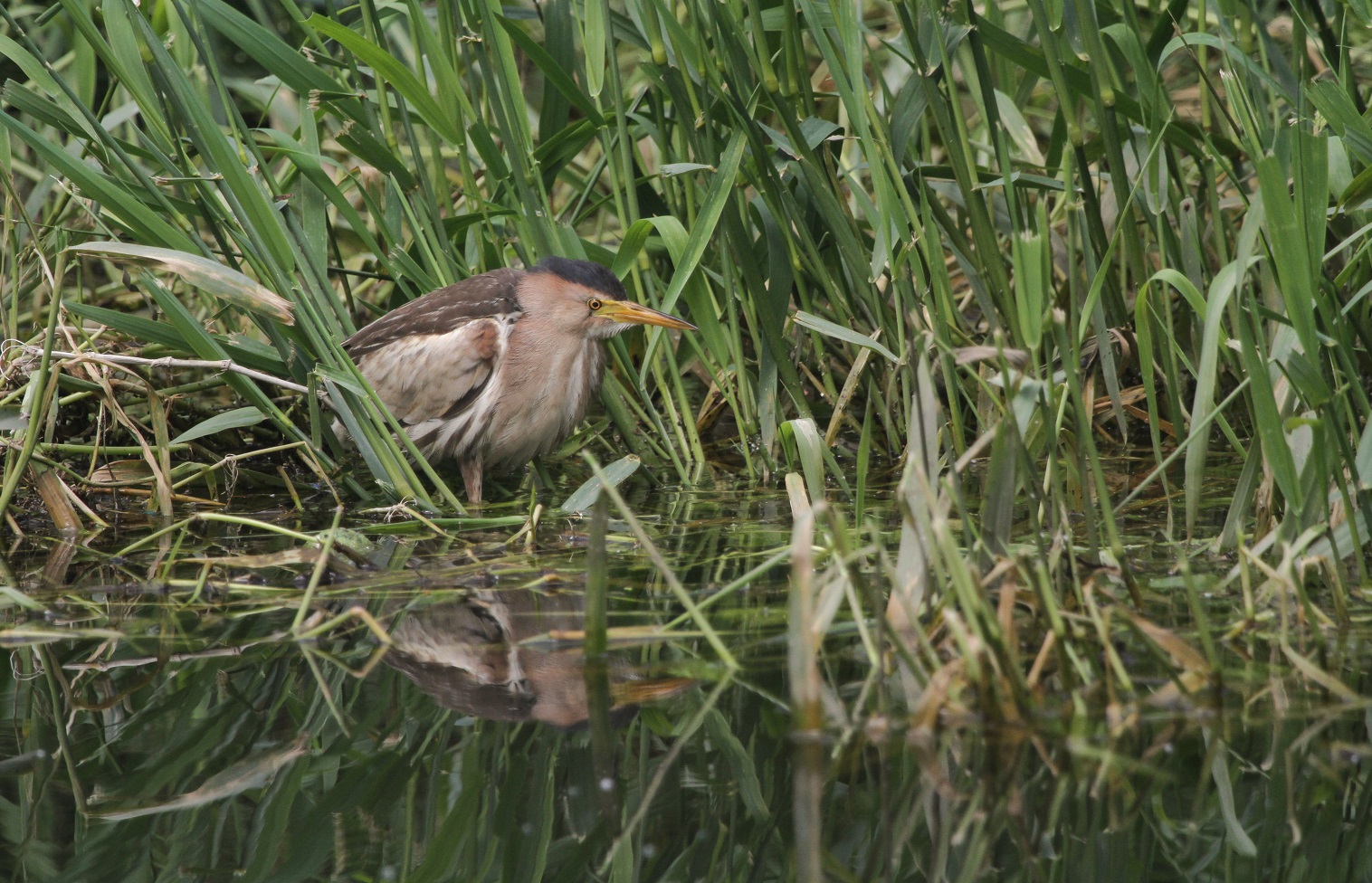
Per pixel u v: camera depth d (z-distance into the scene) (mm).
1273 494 6949
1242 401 9867
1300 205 6273
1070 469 7910
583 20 9359
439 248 9781
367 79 10391
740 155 8750
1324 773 4520
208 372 10781
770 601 6656
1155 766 4594
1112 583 6520
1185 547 7207
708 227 8844
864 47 9195
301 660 5965
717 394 10805
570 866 4211
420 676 5723
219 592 7070
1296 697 5113
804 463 7746
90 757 4969
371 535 8328
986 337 10000
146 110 8586
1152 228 9508
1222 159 7457
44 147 8102
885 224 8367
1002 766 4621
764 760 4758
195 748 5047
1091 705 5082
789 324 10430
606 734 5062
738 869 4152
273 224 8477
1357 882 3998
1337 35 8695
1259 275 8555
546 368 9508
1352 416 6688
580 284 9461
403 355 9609
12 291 9867
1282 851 4137
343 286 10758
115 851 4273
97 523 8695
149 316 11320
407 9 9320
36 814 4527
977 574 5270
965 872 4113
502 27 9133
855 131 9961
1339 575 6188
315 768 4852
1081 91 8648
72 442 9977
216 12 8617
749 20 8992
